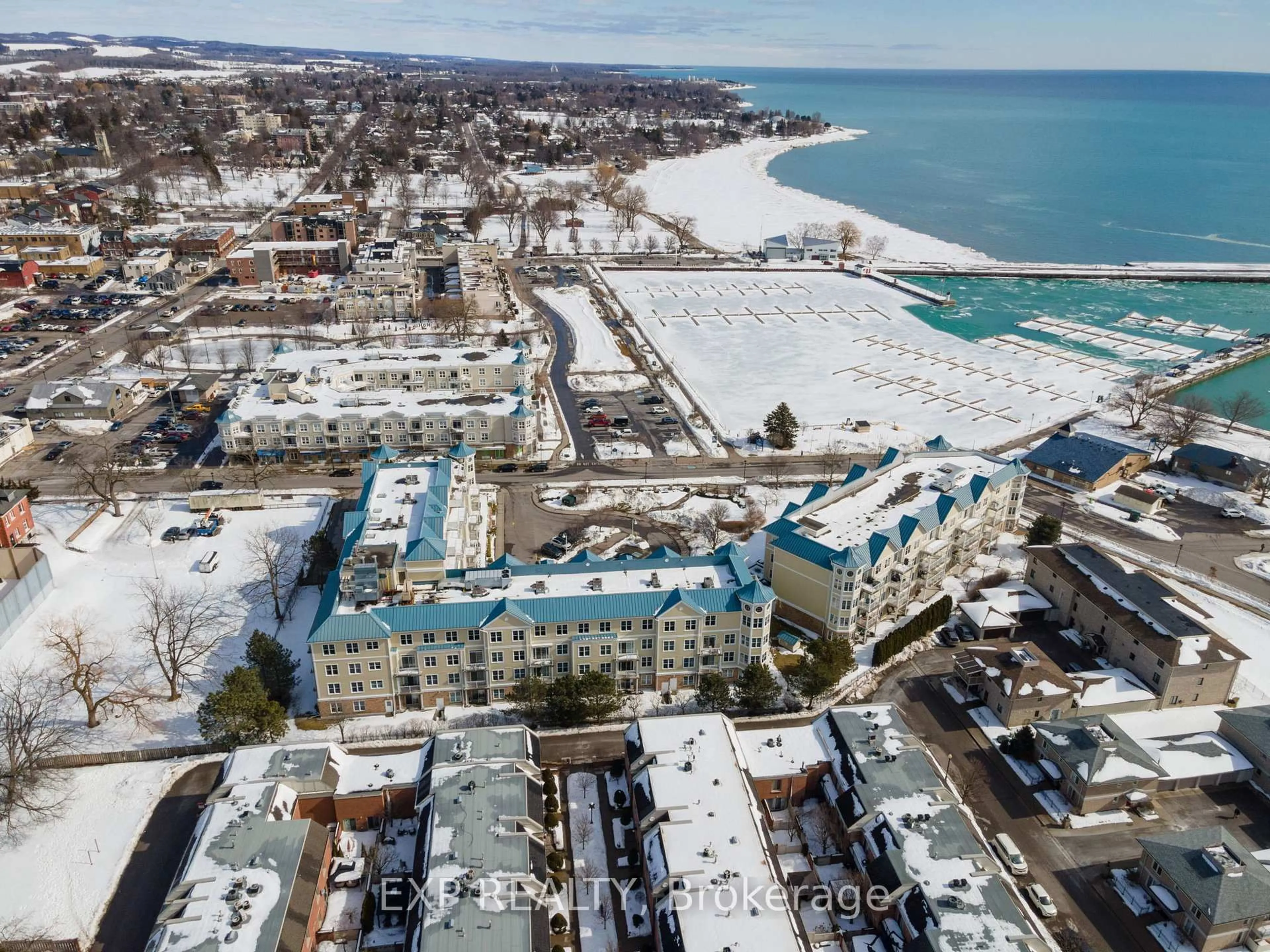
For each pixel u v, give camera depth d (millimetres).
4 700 142250
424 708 144750
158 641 157500
